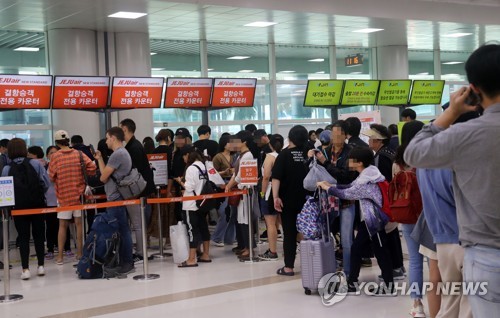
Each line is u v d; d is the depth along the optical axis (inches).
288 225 261.7
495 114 85.8
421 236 153.9
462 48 725.3
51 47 484.4
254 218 319.3
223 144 346.9
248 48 616.1
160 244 328.2
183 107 437.1
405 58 658.8
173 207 353.7
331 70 659.4
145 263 275.1
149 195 316.8
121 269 284.2
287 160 254.5
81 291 256.1
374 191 212.8
